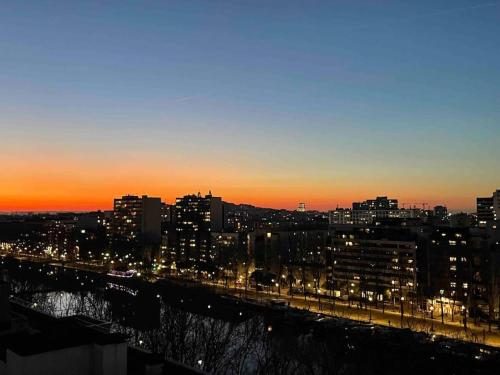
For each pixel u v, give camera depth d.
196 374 50.12
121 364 44.69
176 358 101.19
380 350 159.12
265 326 192.75
